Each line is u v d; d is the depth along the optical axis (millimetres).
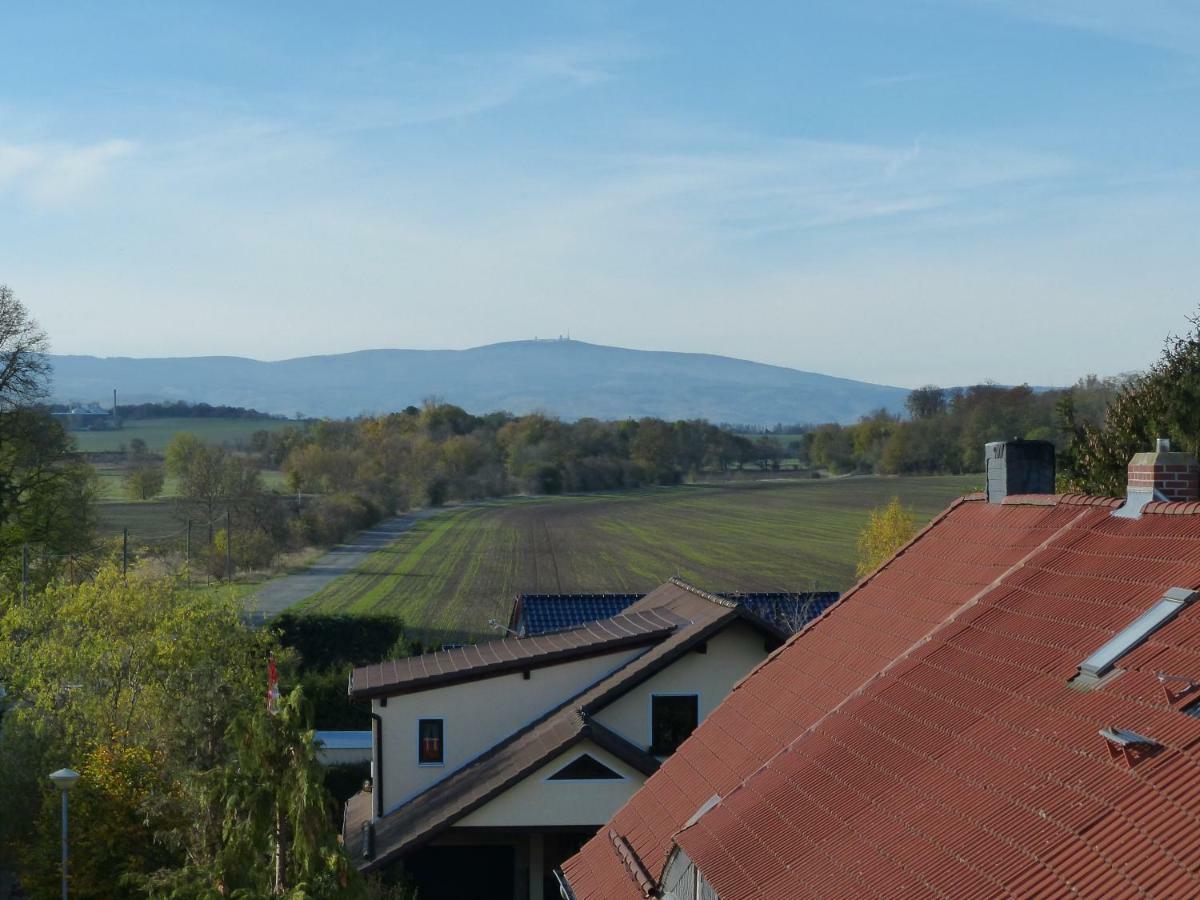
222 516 83062
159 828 23266
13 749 26484
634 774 22797
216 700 25516
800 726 14836
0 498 51344
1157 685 9945
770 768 13375
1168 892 7562
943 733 11633
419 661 27734
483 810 22516
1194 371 35312
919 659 13742
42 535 52969
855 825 10883
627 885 14406
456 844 24453
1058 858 8562
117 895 23781
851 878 9992
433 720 25578
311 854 14398
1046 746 10156
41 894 23703
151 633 31344
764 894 10547
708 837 12281
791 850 11094
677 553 95500
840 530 109562
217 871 14875
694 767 16391
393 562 92438
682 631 25906
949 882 9078
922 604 16031
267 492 89562
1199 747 8812
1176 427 34375
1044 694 11125
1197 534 12266
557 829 22641
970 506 18344
